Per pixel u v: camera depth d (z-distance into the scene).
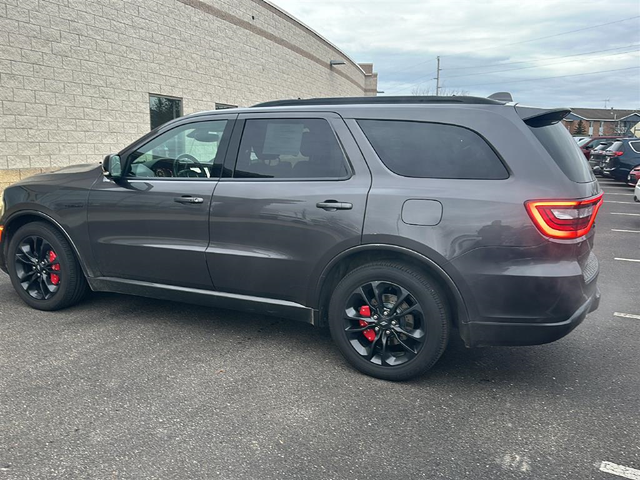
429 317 3.17
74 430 2.68
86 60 9.48
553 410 3.01
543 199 2.93
